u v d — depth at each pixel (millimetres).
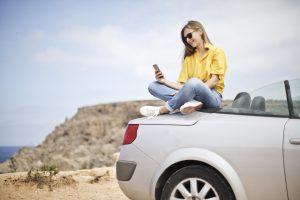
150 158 4051
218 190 3734
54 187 7457
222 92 4691
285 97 3818
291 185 3523
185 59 4980
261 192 3607
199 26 4848
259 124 3744
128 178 4152
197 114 4082
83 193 7148
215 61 4691
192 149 3844
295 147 3539
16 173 8492
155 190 3984
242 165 3668
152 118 4270
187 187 3922
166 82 4867
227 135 3781
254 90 4031
